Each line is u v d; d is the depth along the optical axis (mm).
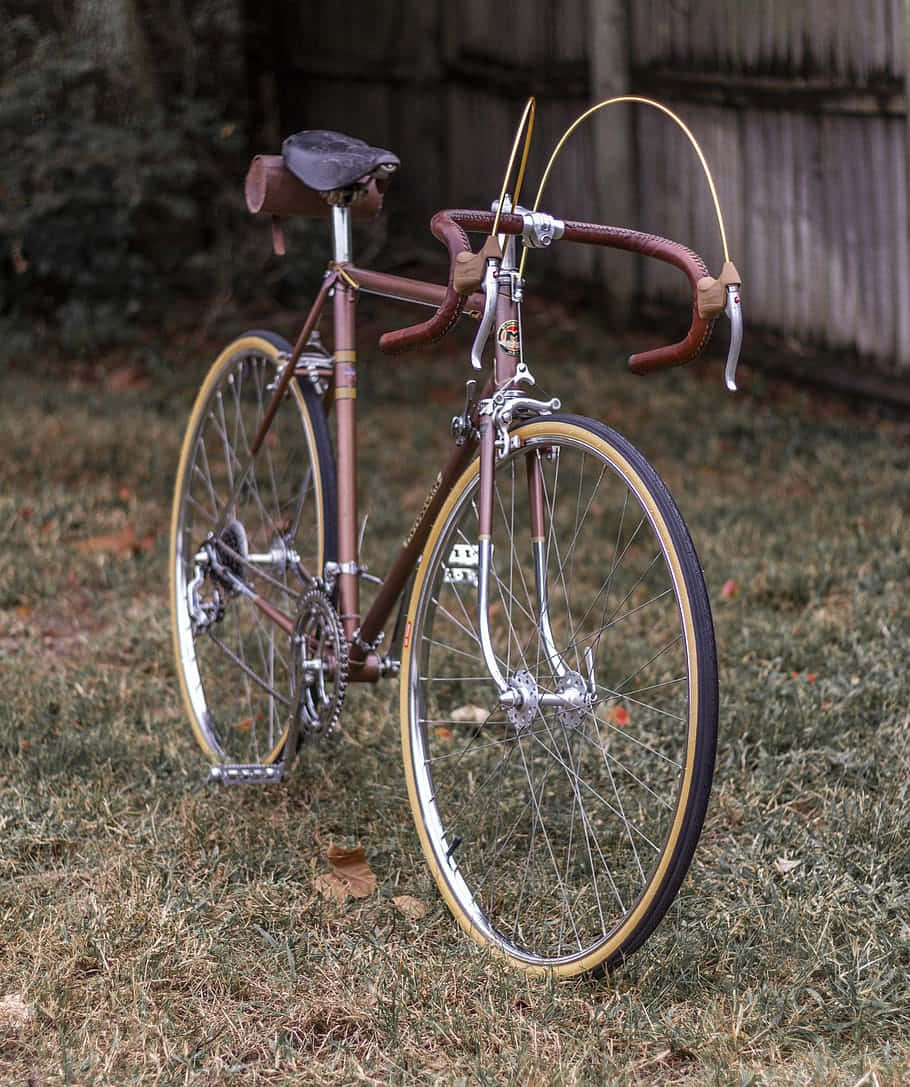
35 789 3053
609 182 7770
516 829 2908
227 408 4457
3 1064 2121
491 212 2475
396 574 2791
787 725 3279
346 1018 2250
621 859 2781
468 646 3906
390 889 2648
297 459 5086
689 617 2139
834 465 5621
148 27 8625
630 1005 2229
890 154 6047
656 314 7777
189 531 3660
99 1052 2131
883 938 2404
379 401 6820
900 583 4242
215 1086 2080
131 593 4445
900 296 6125
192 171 7828
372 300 8102
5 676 3734
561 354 7551
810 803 3008
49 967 2350
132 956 2391
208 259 8062
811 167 6523
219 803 3000
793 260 6750
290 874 2725
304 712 2850
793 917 2473
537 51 8289
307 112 10477
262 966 2379
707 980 2352
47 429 6055
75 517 5066
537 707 2357
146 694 3629
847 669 3572
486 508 2414
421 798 2668
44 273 7691
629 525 5020
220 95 9250
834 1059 2088
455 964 2361
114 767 3191
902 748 3121
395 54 9469
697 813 2115
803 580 4238
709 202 7215
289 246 8141
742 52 6797
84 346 7516
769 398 6746
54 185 7738
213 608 3383
